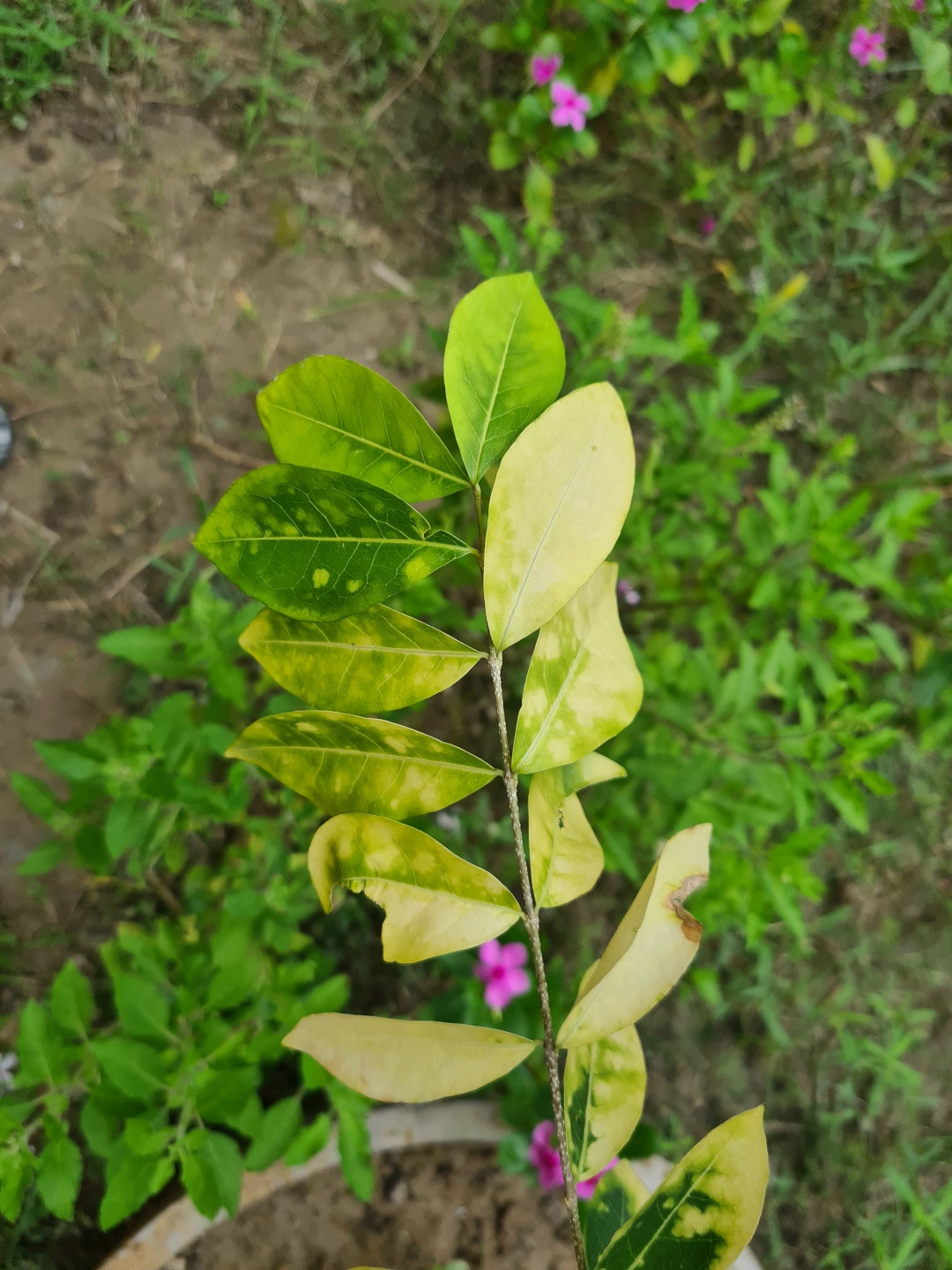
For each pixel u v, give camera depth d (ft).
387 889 0.78
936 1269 2.80
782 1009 2.92
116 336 2.76
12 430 2.64
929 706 2.91
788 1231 2.77
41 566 2.64
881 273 3.26
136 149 2.83
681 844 0.84
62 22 2.70
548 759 0.79
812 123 3.27
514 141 3.01
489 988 2.12
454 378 0.68
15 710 2.57
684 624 2.92
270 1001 2.07
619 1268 0.80
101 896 2.53
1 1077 2.21
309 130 2.97
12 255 2.70
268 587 0.70
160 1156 1.73
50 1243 2.29
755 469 3.21
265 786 2.38
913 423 3.31
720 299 3.28
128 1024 1.75
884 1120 2.90
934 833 3.09
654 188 3.22
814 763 2.20
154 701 2.66
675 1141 2.65
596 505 0.72
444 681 0.76
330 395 0.69
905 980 3.04
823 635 2.99
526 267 3.11
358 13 2.95
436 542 0.72
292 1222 2.10
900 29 3.35
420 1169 2.20
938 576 2.86
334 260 2.98
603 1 2.73
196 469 2.80
